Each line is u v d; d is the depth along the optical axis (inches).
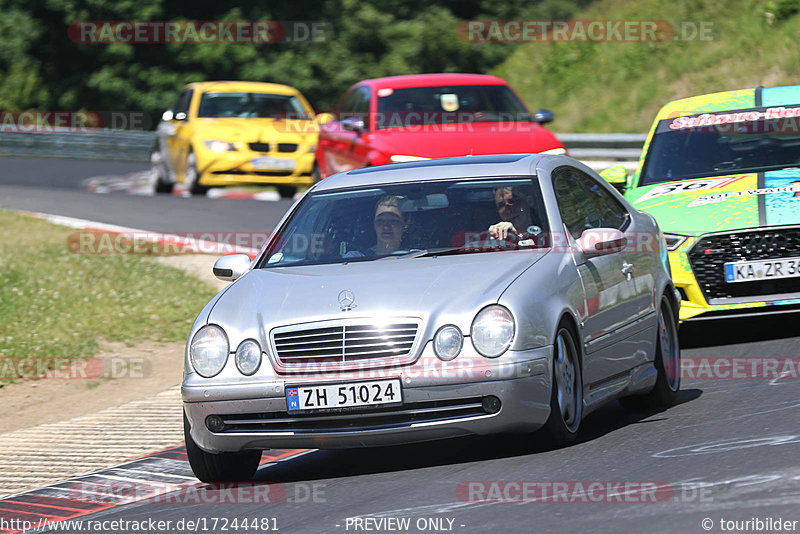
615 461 800.3
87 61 5408.5
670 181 1414.9
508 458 852.0
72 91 5290.4
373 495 789.2
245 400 842.2
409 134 2097.7
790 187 1312.7
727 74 3668.8
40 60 5398.6
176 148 3070.9
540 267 880.3
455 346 817.5
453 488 774.5
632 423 955.3
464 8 5536.4
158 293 1926.7
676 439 855.7
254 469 930.7
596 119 3860.7
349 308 842.2
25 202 3073.3
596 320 919.7
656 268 1070.4
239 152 2901.1
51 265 2128.4
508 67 4352.9
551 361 837.2
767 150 1414.9
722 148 1439.5
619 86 3922.2
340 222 981.2
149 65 5334.6
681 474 738.8
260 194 3309.5
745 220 1266.0
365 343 829.2
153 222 2613.2
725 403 990.4
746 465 743.1
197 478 920.9
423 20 5423.2
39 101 5285.4
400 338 824.3
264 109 3051.2
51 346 1640.0
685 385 1112.2
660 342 1050.1
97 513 869.2
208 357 859.4
